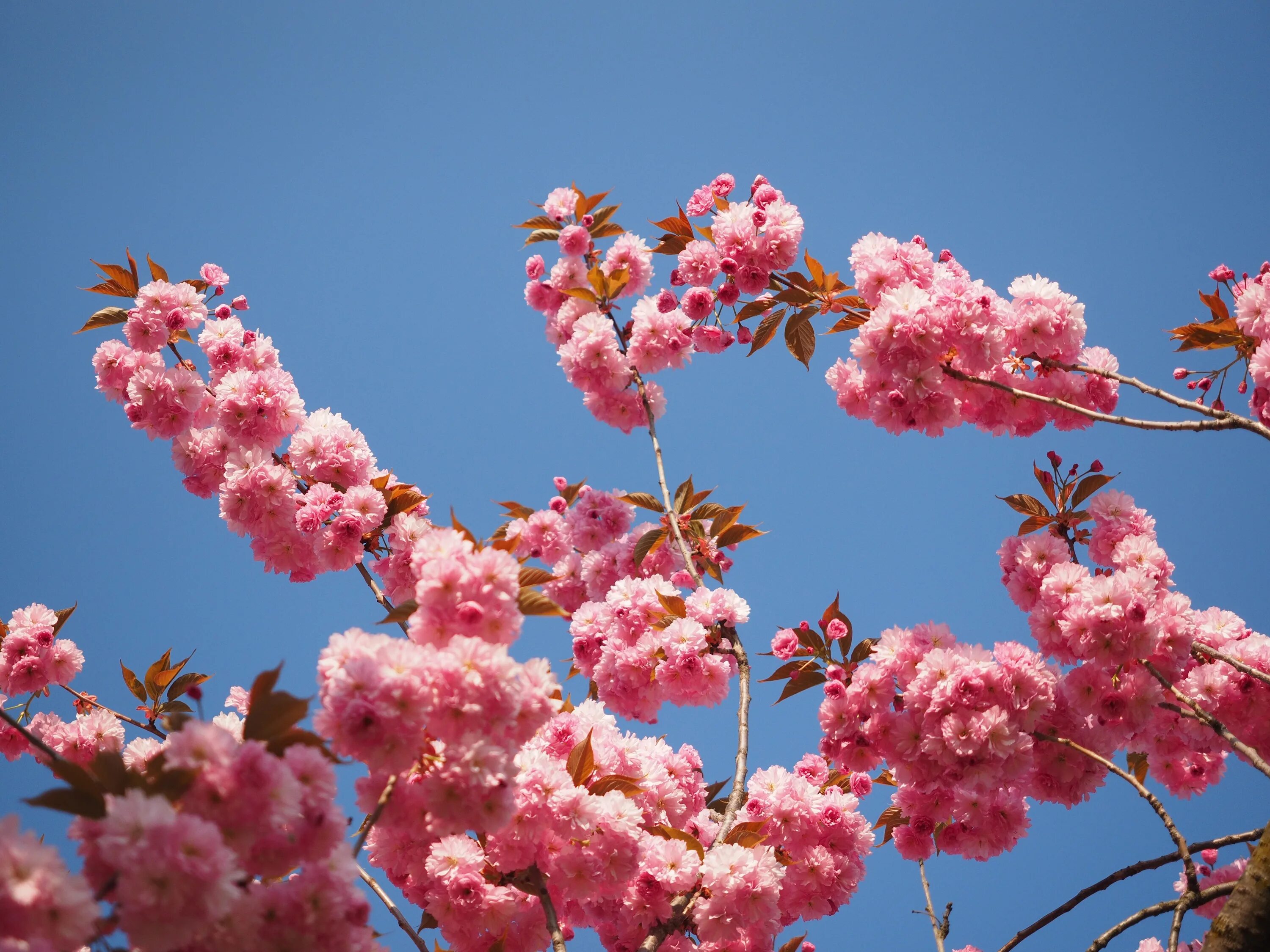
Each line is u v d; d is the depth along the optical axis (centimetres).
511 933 379
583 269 569
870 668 409
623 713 493
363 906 228
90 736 488
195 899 195
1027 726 375
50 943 181
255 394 526
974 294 423
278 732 230
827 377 497
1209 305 424
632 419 572
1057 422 457
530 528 583
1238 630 418
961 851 412
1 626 517
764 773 427
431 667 247
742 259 495
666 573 562
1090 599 379
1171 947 315
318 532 484
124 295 550
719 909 367
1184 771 446
